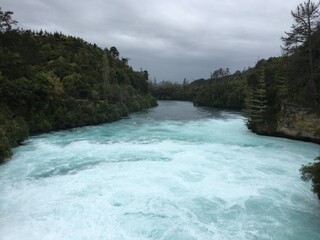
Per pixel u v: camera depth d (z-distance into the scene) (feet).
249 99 161.38
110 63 312.50
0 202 61.26
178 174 78.79
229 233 50.80
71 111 164.76
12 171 80.79
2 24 189.47
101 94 215.92
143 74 432.66
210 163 89.61
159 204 60.90
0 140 92.22
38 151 103.04
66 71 215.92
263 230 52.08
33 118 139.74
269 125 141.90
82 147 110.22
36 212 57.00
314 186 61.36
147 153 101.04
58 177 76.13
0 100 126.82
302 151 108.47
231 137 137.08
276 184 73.15
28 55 196.03
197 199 63.62
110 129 159.02
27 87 138.10
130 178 75.41
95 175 77.61
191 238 48.91
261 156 99.76
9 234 49.06
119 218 55.01
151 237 49.03
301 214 58.18
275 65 173.27
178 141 125.08
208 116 240.12
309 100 125.70
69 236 48.83
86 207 59.21
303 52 136.05
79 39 330.54
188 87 593.83
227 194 66.49
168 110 301.43
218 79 517.14
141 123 187.32
